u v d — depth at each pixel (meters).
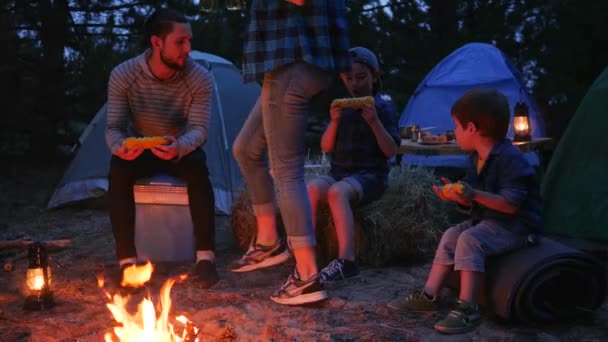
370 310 2.98
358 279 3.48
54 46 8.05
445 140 5.32
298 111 2.88
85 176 5.52
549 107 7.90
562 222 4.11
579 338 2.63
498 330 2.71
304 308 3.01
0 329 2.74
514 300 2.67
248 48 2.90
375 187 3.70
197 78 3.61
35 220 5.18
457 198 2.74
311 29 2.83
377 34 8.62
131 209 3.44
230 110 5.75
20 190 6.62
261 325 2.79
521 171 2.75
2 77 7.61
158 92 3.59
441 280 2.93
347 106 3.53
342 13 2.97
